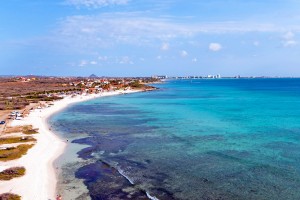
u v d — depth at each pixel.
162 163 52.59
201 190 40.88
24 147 62.06
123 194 40.16
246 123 92.19
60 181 44.91
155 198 38.72
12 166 50.09
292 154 56.31
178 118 104.50
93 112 123.94
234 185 42.22
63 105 150.38
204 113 117.38
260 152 58.12
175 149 61.62
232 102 162.00
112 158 56.25
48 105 144.62
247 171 47.56
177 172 47.91
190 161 53.38
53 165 52.34
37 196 39.19
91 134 78.38
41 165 51.69
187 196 39.12
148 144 66.44
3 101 152.88
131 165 52.00
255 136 72.75
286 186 41.44
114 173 48.12
